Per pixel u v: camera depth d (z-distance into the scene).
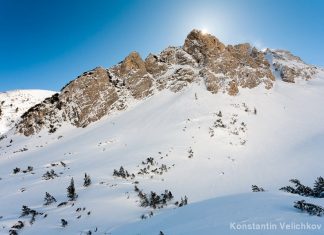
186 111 78.94
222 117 75.44
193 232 17.00
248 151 62.44
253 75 102.00
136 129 75.50
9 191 44.47
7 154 75.00
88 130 82.50
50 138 81.88
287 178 49.03
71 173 50.47
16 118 122.75
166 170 50.97
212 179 48.84
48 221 31.33
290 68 114.56
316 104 89.81
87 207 34.19
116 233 23.66
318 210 17.75
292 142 66.00
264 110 83.88
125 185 42.59
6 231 29.59
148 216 30.36
